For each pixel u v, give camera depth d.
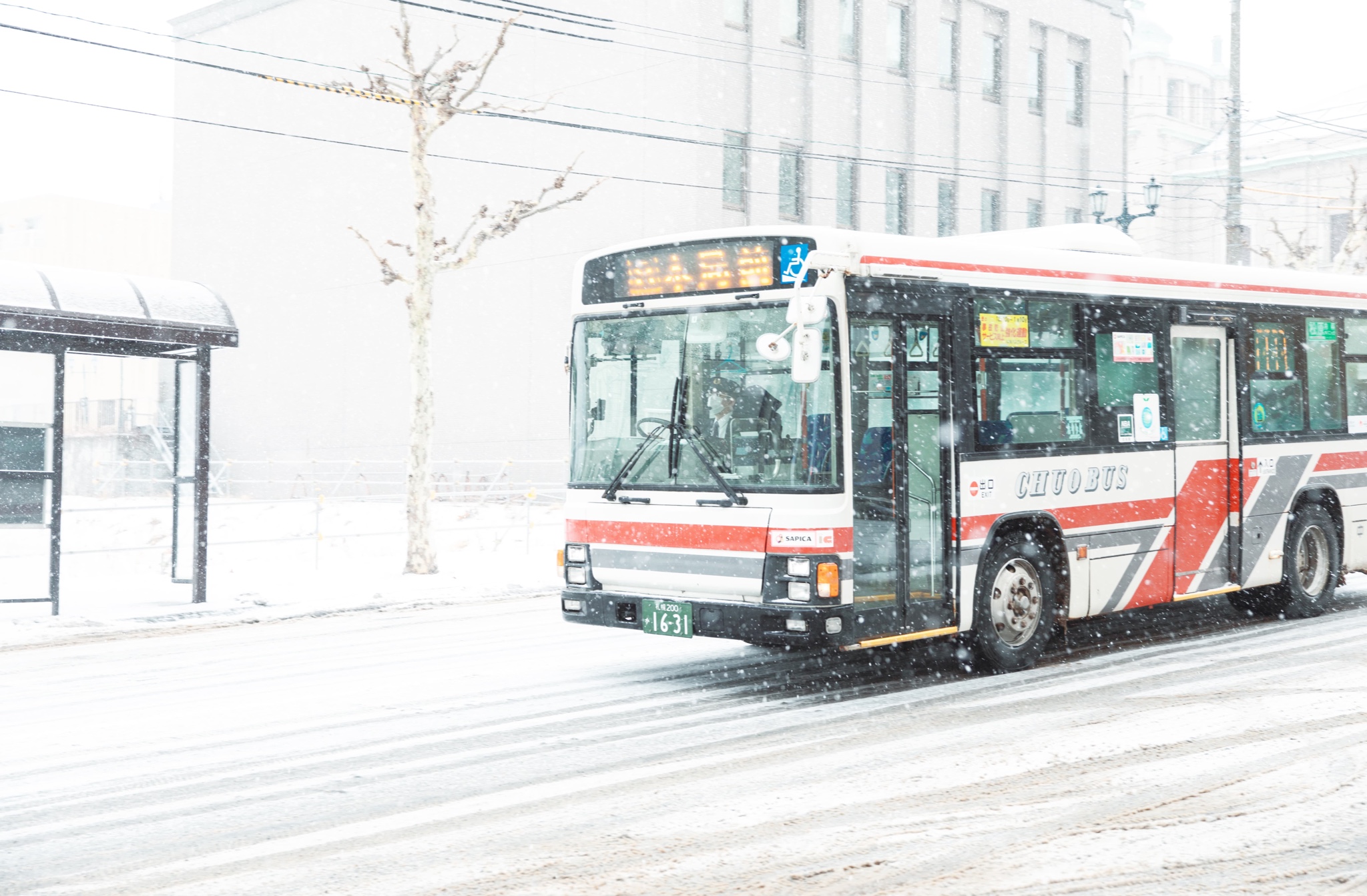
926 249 9.34
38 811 6.41
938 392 9.38
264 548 24.23
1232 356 11.80
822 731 7.96
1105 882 5.16
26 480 14.00
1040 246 11.19
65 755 7.64
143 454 38.12
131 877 5.37
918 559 9.19
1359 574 16.83
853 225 33.47
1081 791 6.45
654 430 9.31
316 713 8.80
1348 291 13.12
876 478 8.91
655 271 9.43
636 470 9.36
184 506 26.02
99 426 38.66
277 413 43.47
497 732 8.07
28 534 25.48
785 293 8.80
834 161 33.00
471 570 19.39
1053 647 11.20
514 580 17.97
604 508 9.52
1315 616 12.77
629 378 9.52
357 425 40.97
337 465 41.47
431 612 15.18
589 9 33.38
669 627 9.11
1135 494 10.80
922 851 5.55
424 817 6.19
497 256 36.50
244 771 7.18
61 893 5.19
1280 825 5.87
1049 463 10.09
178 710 9.02
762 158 31.78
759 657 10.99
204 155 45.94
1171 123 51.84
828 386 8.62
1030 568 10.07
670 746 7.61
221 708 9.05
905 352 9.14
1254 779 6.63
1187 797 6.34
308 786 6.81
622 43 31.84
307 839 5.87
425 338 18.81
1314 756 7.07
